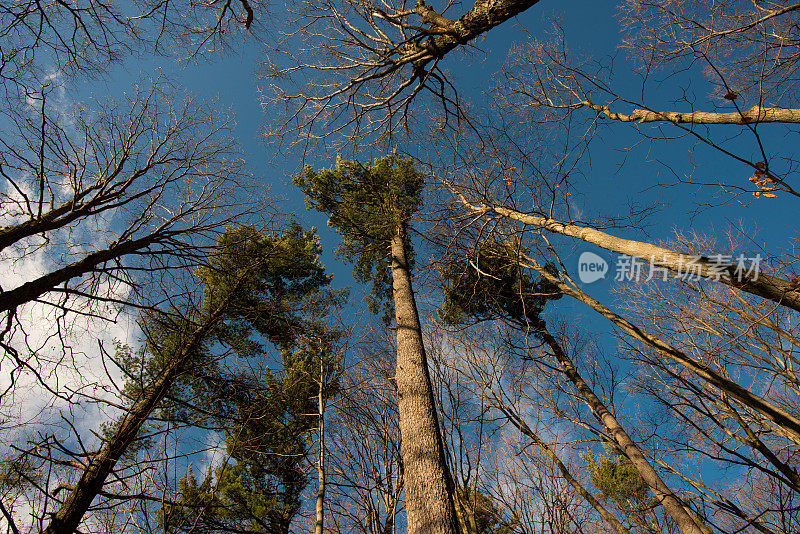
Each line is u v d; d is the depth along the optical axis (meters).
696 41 4.03
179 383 5.16
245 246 5.83
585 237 4.68
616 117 5.07
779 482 4.57
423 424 4.52
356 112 6.05
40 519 2.37
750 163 2.46
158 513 3.11
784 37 4.07
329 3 5.15
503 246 6.61
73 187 4.81
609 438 5.97
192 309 4.63
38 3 4.12
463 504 4.48
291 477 7.20
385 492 4.99
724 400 5.43
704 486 4.97
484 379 6.29
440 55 4.74
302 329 6.93
